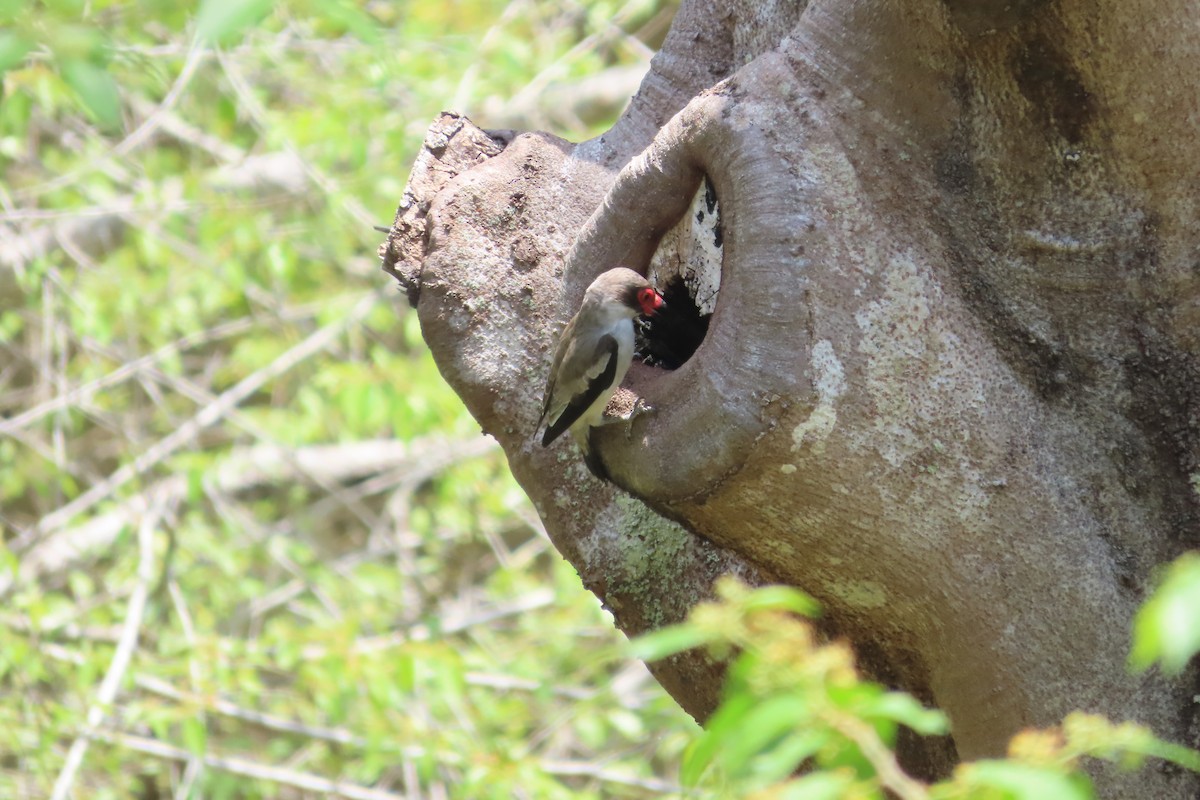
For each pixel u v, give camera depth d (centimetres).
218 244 2014
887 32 791
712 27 1034
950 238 801
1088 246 794
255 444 2375
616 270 850
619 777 1666
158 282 2023
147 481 2081
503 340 978
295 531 2217
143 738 1902
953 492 752
